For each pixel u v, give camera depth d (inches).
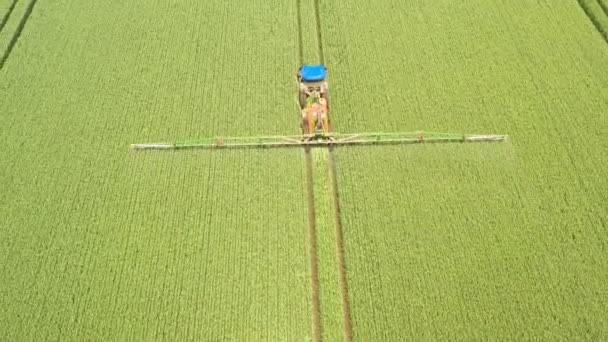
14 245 660.7
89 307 613.0
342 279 639.8
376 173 724.7
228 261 647.8
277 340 589.6
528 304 610.2
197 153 748.6
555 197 698.2
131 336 591.8
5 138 764.0
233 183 717.3
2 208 693.3
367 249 654.5
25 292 623.8
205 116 789.9
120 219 684.1
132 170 731.4
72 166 734.5
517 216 681.0
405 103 800.9
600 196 697.0
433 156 741.9
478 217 681.0
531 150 746.2
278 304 614.2
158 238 667.4
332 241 664.4
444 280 629.0
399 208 690.2
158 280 633.0
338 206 697.6
